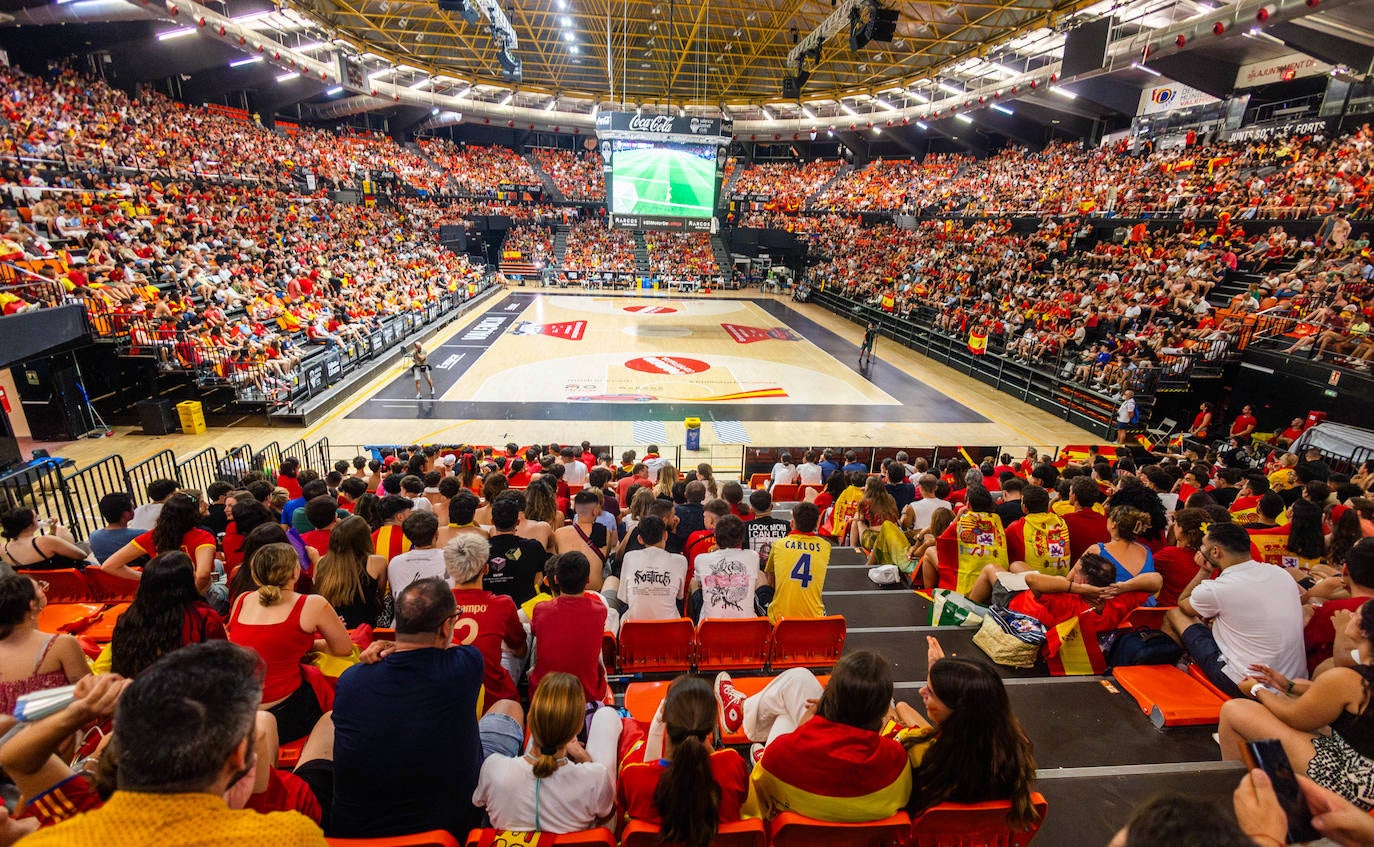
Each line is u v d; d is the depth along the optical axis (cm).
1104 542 602
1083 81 3531
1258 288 2052
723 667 498
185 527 537
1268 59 2861
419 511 498
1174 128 3375
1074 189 3484
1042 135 4453
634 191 2966
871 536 809
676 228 3016
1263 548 601
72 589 575
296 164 3822
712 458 1658
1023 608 498
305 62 3119
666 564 515
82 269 1733
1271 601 384
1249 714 312
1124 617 475
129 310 1697
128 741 141
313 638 360
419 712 259
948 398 2281
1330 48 2353
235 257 2434
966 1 2400
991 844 274
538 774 262
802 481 1155
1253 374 1759
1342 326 1656
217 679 150
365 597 486
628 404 2066
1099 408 1933
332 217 3634
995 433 1911
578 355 2706
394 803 262
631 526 717
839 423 1962
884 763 262
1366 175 2178
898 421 1994
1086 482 617
